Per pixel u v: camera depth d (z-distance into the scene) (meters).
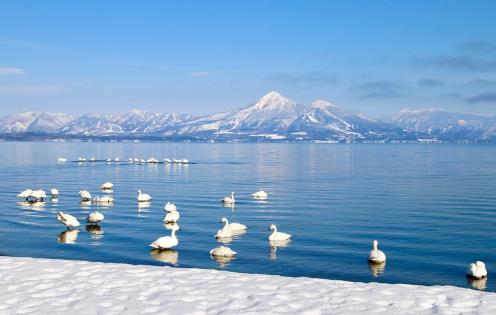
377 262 29.28
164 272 18.64
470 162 145.50
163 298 15.50
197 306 14.79
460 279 26.52
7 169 108.44
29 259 20.89
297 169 112.00
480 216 45.28
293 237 35.97
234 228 38.56
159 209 49.44
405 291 16.39
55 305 14.83
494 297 15.79
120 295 15.77
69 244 33.44
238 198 58.88
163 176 91.50
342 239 35.41
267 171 105.56
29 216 44.94
